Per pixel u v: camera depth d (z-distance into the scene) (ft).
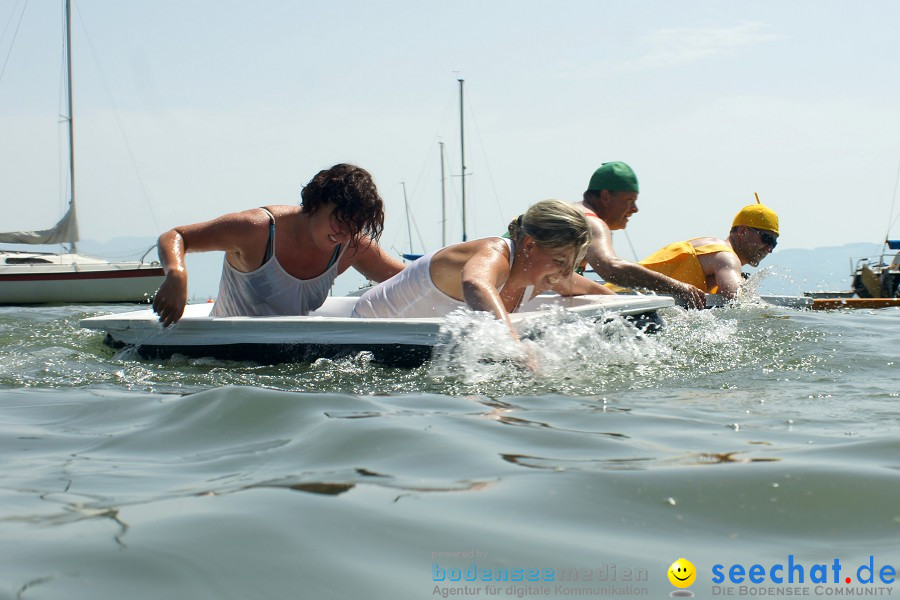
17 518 9.12
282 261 25.08
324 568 7.62
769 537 8.43
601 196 35.55
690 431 13.11
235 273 25.31
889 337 24.58
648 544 8.25
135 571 7.55
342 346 20.39
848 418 14.08
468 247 22.82
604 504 9.37
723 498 9.52
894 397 15.99
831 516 8.95
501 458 11.40
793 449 11.73
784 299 36.73
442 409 14.88
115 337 23.31
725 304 34.32
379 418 13.85
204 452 12.26
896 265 75.87
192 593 7.11
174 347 22.39
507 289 22.41
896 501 9.32
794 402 15.61
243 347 21.49
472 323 19.21
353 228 24.67
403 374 18.99
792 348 22.36
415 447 12.01
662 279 31.91
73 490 10.27
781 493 9.64
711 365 19.93
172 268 22.43
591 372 19.03
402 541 8.28
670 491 9.79
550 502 9.46
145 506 9.46
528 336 20.61
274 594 7.10
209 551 8.00
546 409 14.96
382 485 10.17
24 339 26.78
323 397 15.40
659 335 24.36
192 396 15.87
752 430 13.19
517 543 8.23
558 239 21.35
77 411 15.65
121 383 18.72
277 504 9.41
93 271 98.17
